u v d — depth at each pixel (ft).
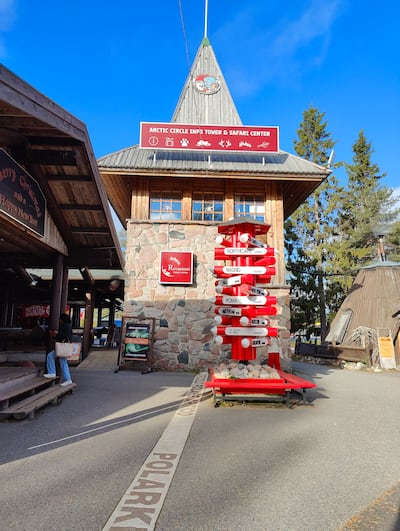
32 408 18.66
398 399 26.61
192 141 42.88
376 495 10.89
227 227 26.04
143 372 36.32
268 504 10.19
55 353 26.23
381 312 61.82
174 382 31.01
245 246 25.59
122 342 38.63
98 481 11.44
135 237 41.19
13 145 22.79
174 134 42.93
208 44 55.52
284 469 12.72
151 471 12.27
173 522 9.10
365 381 37.27
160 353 39.06
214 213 43.32
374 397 27.27
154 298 40.11
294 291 105.19
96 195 27.63
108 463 12.94
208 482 11.52
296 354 79.36
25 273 40.86
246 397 22.74
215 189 43.57
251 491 10.96
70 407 21.66
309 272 100.27
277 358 29.55
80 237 32.45
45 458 13.37
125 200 50.67
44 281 58.29
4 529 8.64
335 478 12.05
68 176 25.75
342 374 44.42
